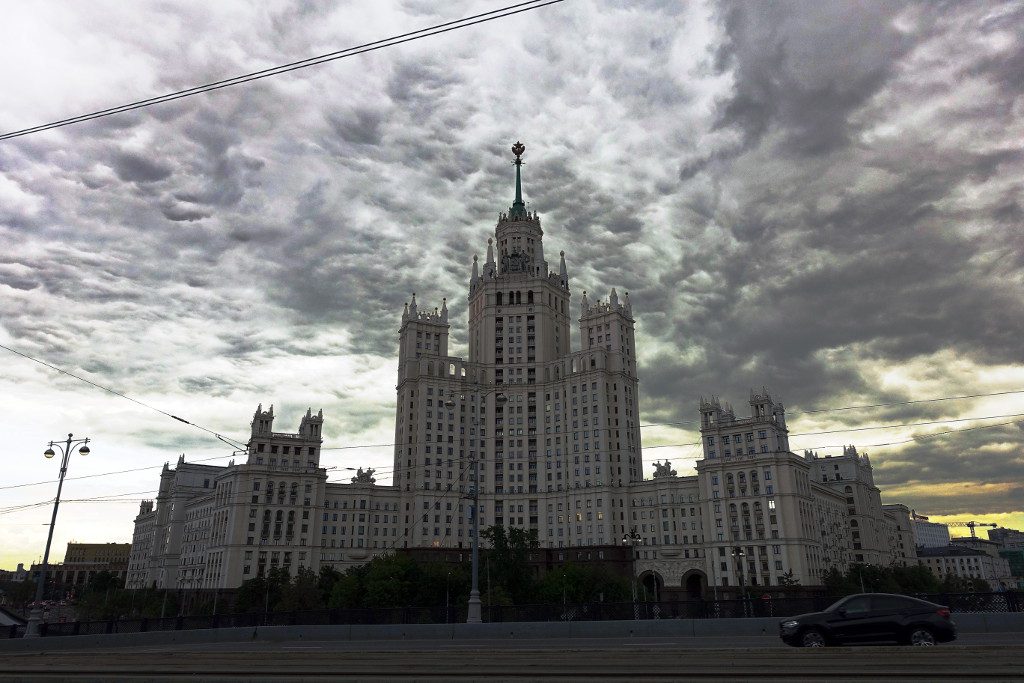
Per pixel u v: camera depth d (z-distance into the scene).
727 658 23.97
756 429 172.00
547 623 44.62
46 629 53.25
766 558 163.00
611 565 186.75
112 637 50.69
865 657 22.77
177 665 27.39
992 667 19.80
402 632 47.56
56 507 56.59
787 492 164.00
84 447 60.09
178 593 197.25
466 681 19.62
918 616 27.19
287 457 193.38
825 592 151.75
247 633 51.31
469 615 48.06
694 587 186.25
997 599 36.72
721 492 172.38
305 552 187.50
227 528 183.50
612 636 42.50
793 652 25.02
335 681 20.44
